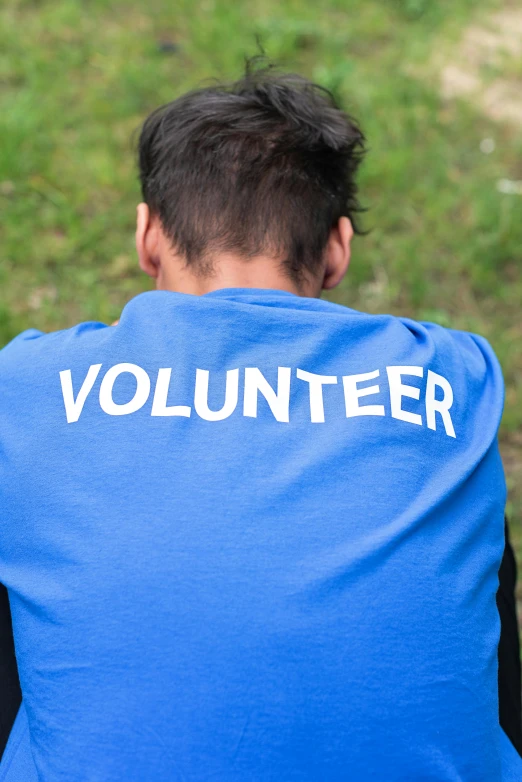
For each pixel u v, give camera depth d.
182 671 0.94
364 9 4.69
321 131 1.44
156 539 0.99
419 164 3.58
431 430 1.13
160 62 4.06
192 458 1.04
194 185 1.38
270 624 0.95
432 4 4.79
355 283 3.06
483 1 4.91
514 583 1.47
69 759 0.94
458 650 1.02
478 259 3.16
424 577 1.02
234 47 4.12
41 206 3.25
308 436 1.07
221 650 0.94
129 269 3.06
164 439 1.05
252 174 1.37
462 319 3.00
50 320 2.87
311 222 1.39
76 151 3.47
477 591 1.10
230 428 1.06
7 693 1.25
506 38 4.61
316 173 1.41
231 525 0.99
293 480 1.03
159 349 1.12
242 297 1.20
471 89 4.15
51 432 1.10
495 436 1.24
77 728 0.95
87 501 1.04
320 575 0.98
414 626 0.99
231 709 0.93
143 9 4.46
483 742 1.03
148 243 1.51
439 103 4.00
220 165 1.37
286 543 0.99
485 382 1.32
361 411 1.10
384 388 1.12
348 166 1.54
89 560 1.00
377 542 1.00
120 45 4.15
